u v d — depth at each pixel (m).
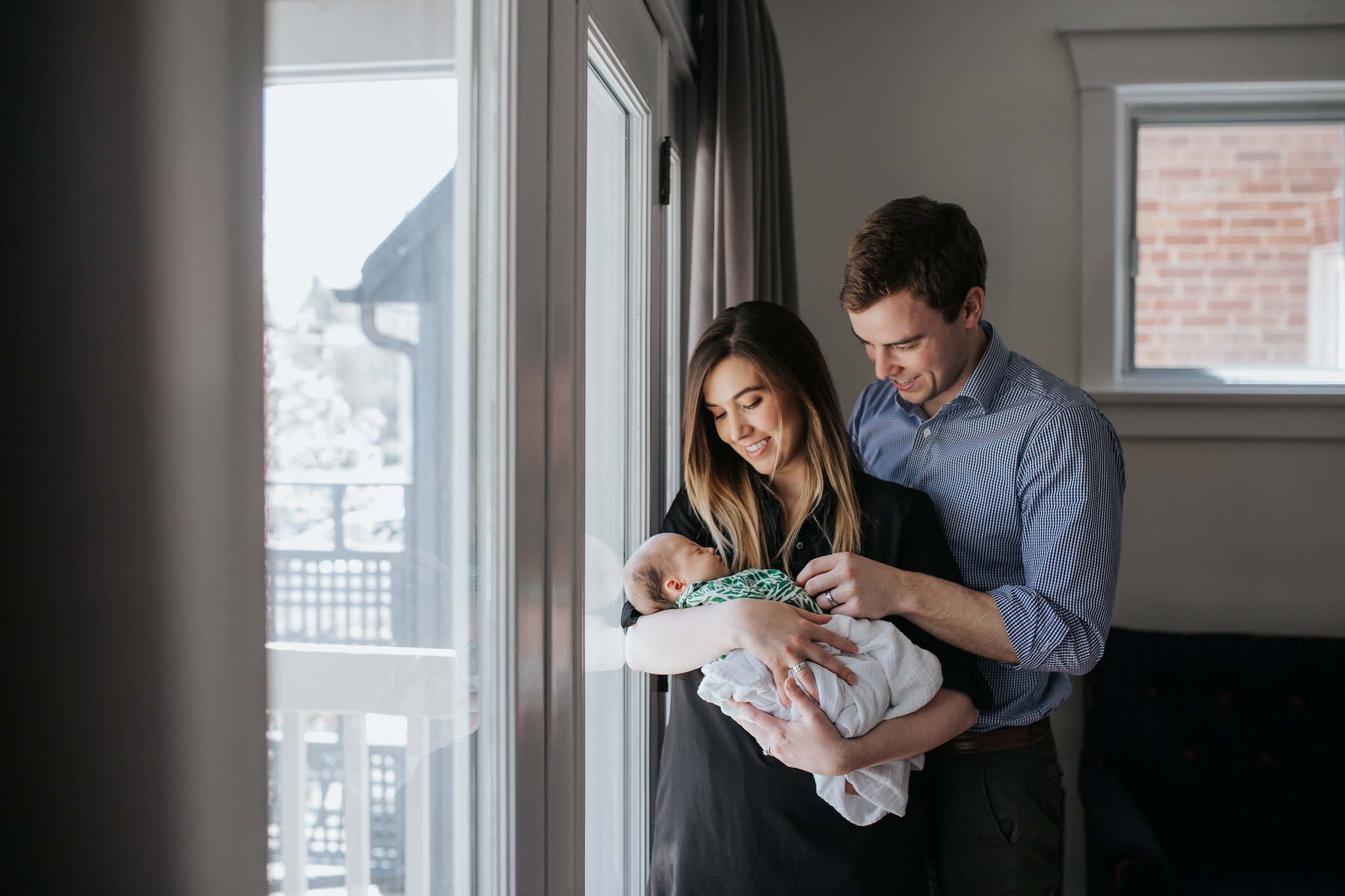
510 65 0.74
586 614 1.12
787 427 1.12
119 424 0.33
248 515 0.36
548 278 0.86
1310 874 1.89
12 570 0.32
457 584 0.69
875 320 1.15
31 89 0.32
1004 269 2.33
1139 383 2.35
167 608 0.34
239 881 0.36
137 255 0.33
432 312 0.63
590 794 1.21
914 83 2.35
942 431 1.26
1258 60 2.22
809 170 2.39
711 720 1.12
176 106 0.33
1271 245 2.35
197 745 0.34
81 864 0.33
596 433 1.25
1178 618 2.30
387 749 0.56
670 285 1.78
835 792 0.99
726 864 1.06
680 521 1.24
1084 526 1.11
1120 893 1.67
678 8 1.67
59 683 0.32
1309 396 2.20
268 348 0.43
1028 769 1.21
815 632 0.99
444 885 0.67
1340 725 2.01
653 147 1.51
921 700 0.98
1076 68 2.28
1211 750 2.04
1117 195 2.29
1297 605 2.26
